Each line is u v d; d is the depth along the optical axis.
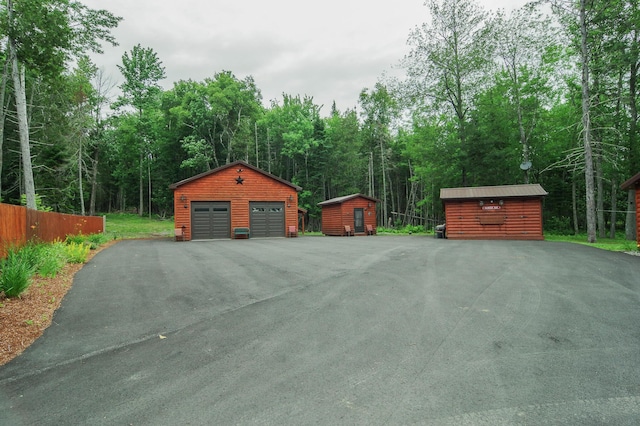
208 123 36.88
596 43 16.62
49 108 21.91
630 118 19.31
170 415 2.38
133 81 37.81
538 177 26.56
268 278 6.91
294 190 21.20
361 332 3.91
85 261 9.13
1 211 7.26
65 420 2.36
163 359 3.33
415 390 2.64
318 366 3.10
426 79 23.83
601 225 20.11
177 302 5.27
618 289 5.69
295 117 42.12
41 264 6.88
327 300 5.24
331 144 38.31
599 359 3.13
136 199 45.84
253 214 20.08
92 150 30.94
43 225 9.95
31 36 12.70
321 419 2.29
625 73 18.23
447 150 24.11
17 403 2.60
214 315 4.64
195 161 35.00
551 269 7.56
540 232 17.05
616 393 2.55
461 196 18.05
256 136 37.47
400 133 38.06
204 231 18.95
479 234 17.95
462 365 3.05
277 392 2.66
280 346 3.57
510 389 2.63
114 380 2.93
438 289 5.81
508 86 22.64
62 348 3.64
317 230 39.06
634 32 16.89
